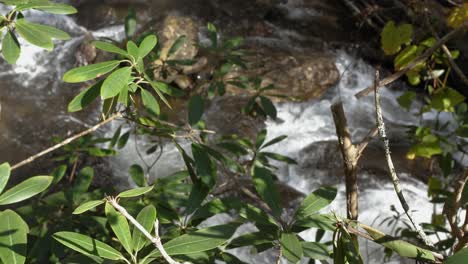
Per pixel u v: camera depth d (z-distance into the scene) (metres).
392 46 2.96
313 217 1.84
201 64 7.49
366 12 6.24
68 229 2.34
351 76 8.33
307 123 7.58
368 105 7.97
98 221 2.34
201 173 2.09
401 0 7.06
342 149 2.01
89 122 7.23
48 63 8.19
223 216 5.61
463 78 2.59
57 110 7.38
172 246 1.64
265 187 1.93
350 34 8.76
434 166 6.34
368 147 6.83
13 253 1.55
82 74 1.73
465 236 1.76
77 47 8.45
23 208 2.49
